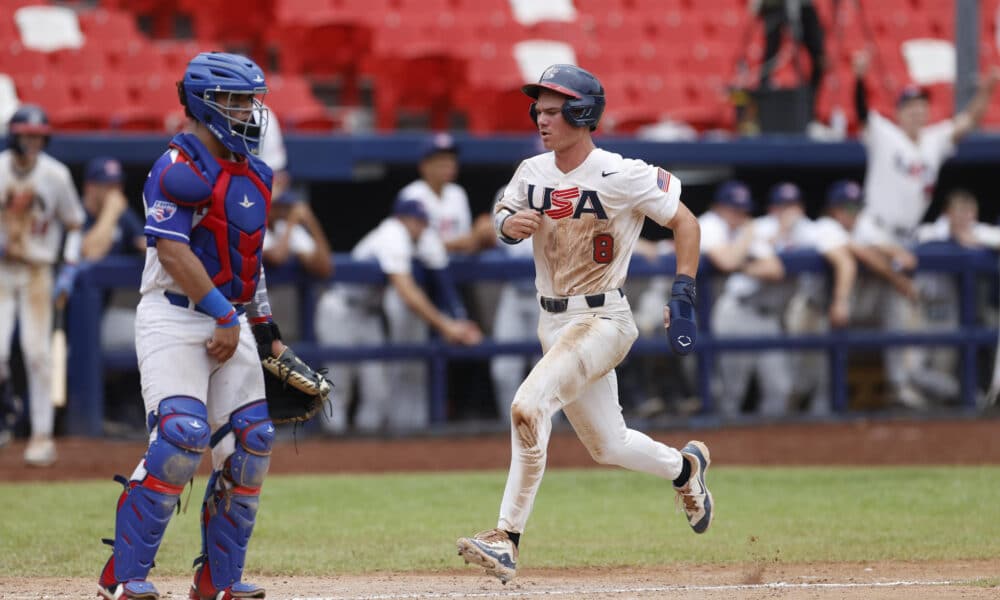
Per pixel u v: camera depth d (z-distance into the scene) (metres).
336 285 38.47
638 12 59.31
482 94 53.56
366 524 24.80
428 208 40.41
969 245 44.50
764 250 41.75
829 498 27.92
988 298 44.44
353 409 39.19
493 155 45.09
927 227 50.97
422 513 26.14
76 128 47.50
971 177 53.41
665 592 17.86
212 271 16.33
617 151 45.03
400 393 39.50
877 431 40.84
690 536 23.50
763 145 46.88
